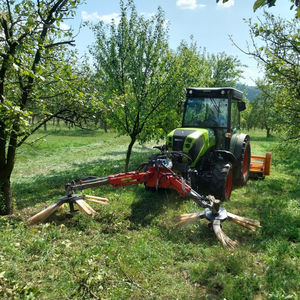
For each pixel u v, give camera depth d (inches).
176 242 187.2
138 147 813.2
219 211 200.5
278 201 267.3
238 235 199.5
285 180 370.0
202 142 266.5
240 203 263.4
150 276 148.1
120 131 402.0
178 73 360.5
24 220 213.3
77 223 211.0
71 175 408.5
